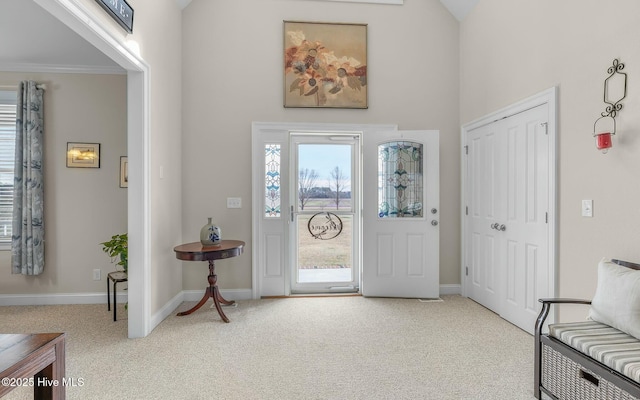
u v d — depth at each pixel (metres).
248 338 2.69
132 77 2.71
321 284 4.01
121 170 3.72
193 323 3.01
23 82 3.48
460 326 2.94
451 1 3.79
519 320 2.91
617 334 1.70
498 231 3.22
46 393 1.38
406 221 3.75
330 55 3.81
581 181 2.31
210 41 3.70
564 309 2.45
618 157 2.05
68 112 3.65
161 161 3.10
